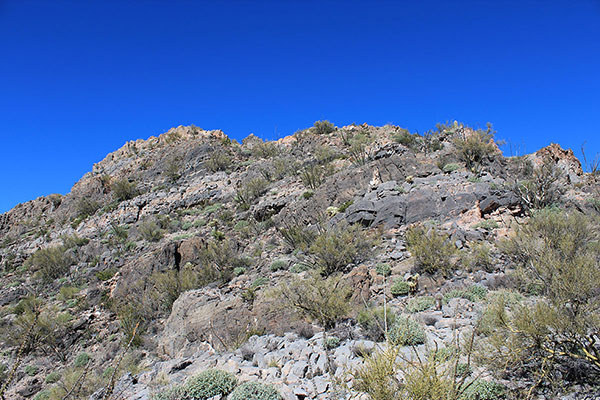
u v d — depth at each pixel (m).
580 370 6.16
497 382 6.38
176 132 50.47
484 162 21.66
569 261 8.09
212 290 15.53
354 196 20.59
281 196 25.38
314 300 11.48
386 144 23.88
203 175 36.47
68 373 12.86
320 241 15.43
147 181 39.81
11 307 22.50
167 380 8.90
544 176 18.02
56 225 39.75
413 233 14.90
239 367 9.09
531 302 9.05
